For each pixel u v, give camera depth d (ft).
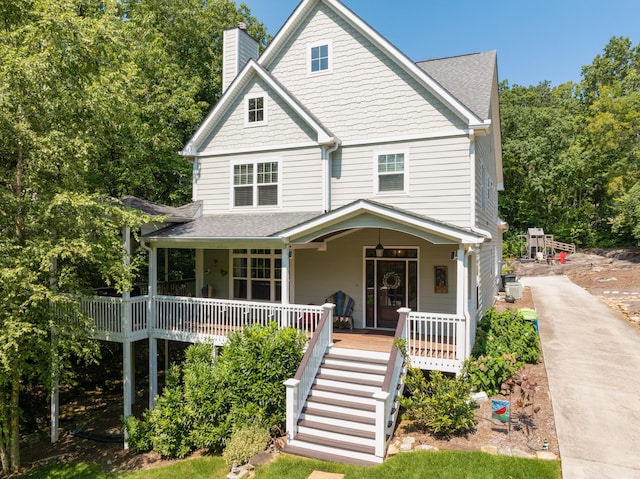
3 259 27.48
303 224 34.76
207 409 30.86
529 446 23.90
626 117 110.01
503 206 145.28
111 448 35.45
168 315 40.22
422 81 39.52
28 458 35.04
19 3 31.50
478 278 44.93
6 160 32.04
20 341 29.63
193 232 40.70
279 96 44.86
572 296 71.26
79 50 30.96
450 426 26.13
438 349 33.86
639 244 102.47
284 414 30.37
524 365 36.06
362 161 42.19
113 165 55.62
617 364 36.45
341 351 33.71
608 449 23.17
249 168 46.44
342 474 23.89
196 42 78.43
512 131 155.22
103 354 56.85
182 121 67.92
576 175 133.08
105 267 32.53
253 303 37.37
